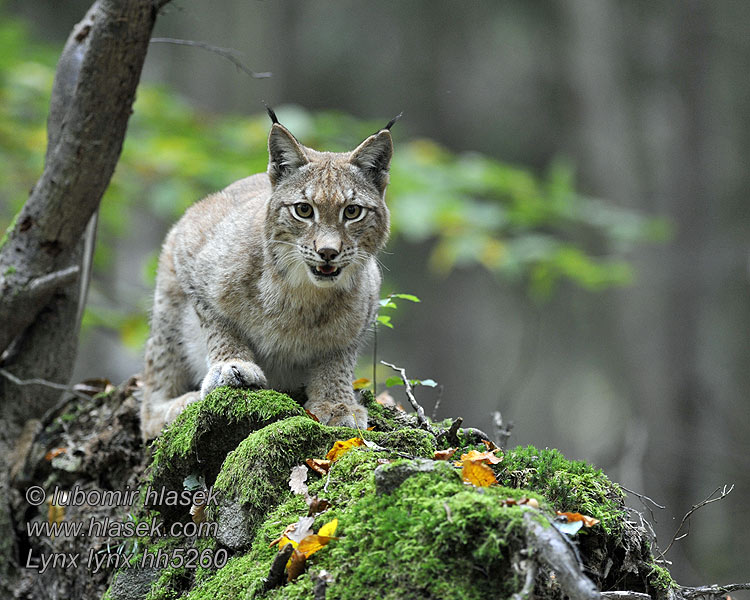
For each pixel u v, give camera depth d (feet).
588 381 100.32
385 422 22.63
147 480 21.54
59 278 26.16
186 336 25.02
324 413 22.26
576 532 15.20
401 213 43.24
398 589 14.71
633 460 42.96
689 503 61.46
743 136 90.53
